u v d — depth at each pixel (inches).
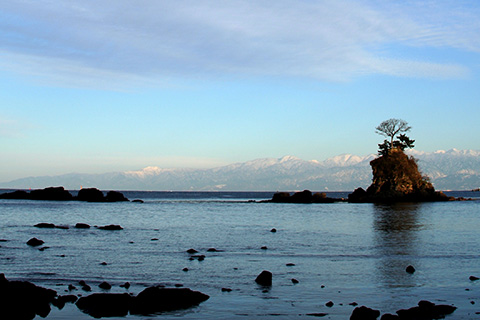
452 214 2935.5
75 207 3890.3
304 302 700.0
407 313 627.8
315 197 5556.1
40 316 639.1
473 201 5280.5
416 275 896.9
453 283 826.8
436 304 682.2
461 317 625.0
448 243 1405.0
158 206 4323.3
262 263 1040.2
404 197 4968.0
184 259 1094.4
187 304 688.4
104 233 1713.8
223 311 653.9
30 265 1000.2
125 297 682.8
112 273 920.9
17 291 681.6
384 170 5073.8
